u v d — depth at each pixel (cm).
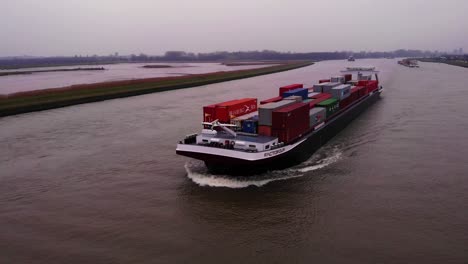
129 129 4444
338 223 2117
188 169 2986
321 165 3083
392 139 3888
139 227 2102
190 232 2047
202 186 2652
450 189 2555
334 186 2634
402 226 2066
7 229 2097
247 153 2589
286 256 1814
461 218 2145
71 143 3838
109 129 4462
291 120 2980
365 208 2292
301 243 1923
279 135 2931
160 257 1809
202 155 2742
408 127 4409
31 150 3603
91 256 1820
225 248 1891
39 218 2220
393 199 2412
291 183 2689
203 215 2238
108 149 3600
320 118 3741
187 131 4281
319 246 1891
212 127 2953
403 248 1848
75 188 2662
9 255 1841
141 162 3197
